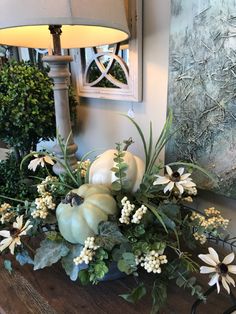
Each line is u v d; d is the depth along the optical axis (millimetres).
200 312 551
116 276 626
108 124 1082
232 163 677
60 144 747
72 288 616
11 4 599
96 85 1049
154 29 806
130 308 564
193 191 645
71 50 1099
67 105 875
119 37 785
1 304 579
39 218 595
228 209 762
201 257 519
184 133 760
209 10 642
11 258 700
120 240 522
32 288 618
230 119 659
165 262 507
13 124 1042
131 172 610
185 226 601
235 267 506
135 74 877
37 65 1233
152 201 618
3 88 1055
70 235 544
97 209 539
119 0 674
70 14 589
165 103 840
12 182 1106
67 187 657
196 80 704
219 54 646
